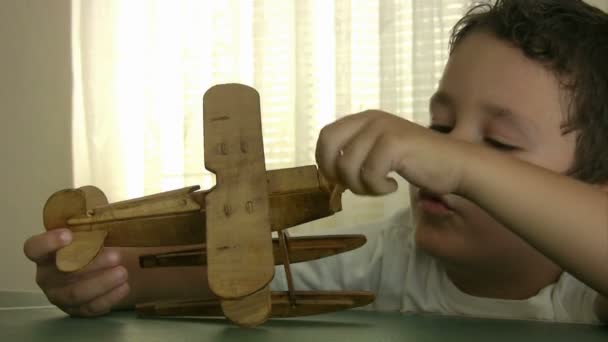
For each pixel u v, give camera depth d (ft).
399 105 4.76
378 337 1.50
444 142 1.61
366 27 4.91
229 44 5.16
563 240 1.59
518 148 2.08
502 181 1.59
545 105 2.11
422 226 2.20
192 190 1.70
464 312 2.47
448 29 4.62
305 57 4.91
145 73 5.43
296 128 4.91
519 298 2.42
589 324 1.96
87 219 1.75
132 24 5.49
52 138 5.68
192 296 2.33
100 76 5.50
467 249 2.16
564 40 2.20
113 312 2.13
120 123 5.48
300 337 1.45
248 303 1.51
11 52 5.74
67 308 1.91
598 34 2.30
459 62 2.20
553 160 2.12
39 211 5.66
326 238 1.78
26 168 5.71
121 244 1.73
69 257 1.68
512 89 2.10
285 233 1.80
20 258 5.65
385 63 4.76
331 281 2.78
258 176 1.52
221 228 1.47
